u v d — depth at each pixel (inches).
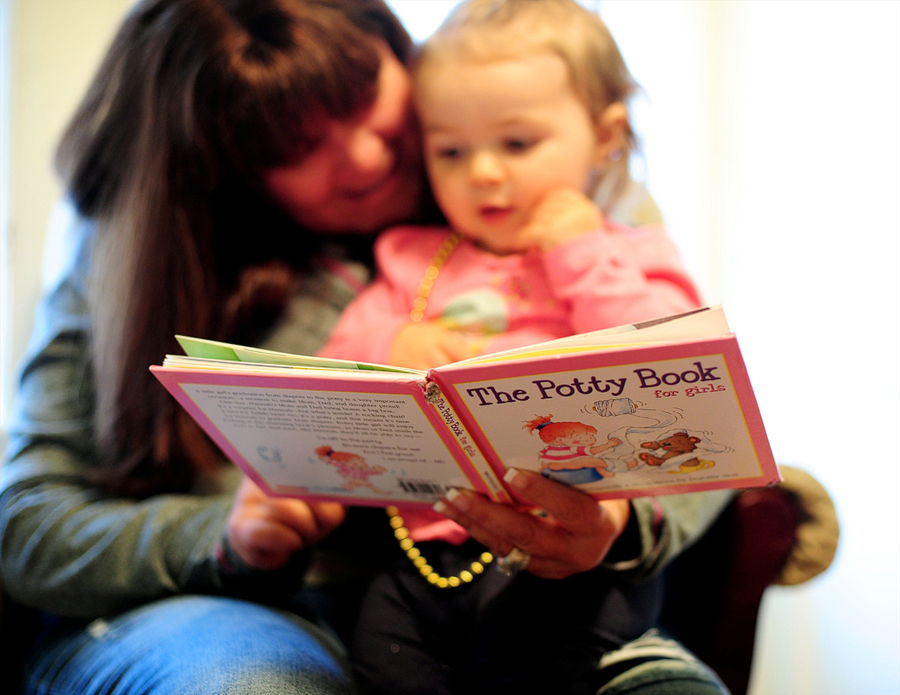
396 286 40.1
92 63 58.5
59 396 40.6
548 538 27.7
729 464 25.4
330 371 24.7
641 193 43.7
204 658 26.6
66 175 44.2
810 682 56.0
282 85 37.0
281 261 42.8
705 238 62.2
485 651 31.1
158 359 39.1
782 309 58.0
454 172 38.8
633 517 30.7
